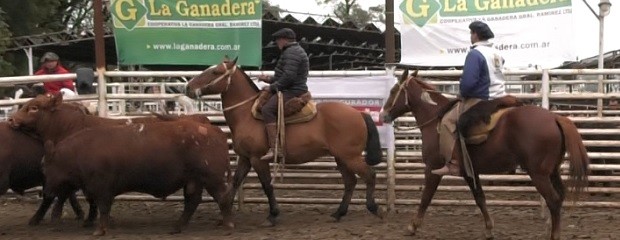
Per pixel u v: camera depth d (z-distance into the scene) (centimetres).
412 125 1044
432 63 1139
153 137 834
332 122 902
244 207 1071
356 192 1118
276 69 916
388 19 1153
